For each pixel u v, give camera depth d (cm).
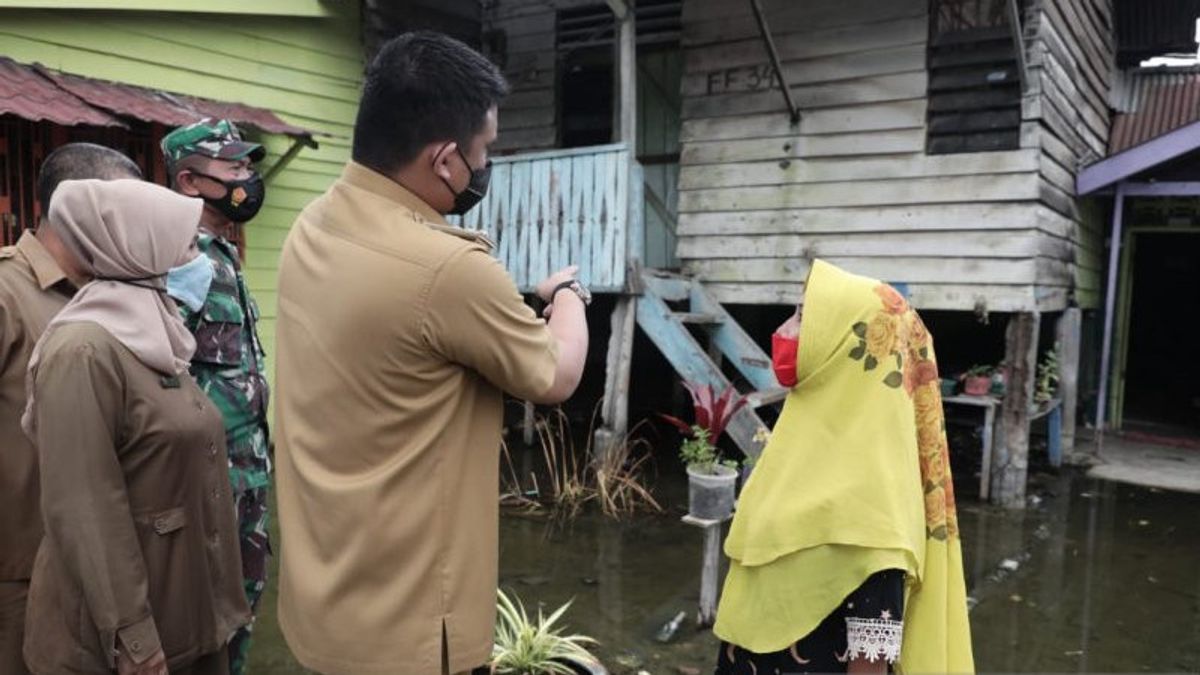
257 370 231
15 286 191
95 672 158
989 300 567
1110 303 714
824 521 159
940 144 582
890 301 165
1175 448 762
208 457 178
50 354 157
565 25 779
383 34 705
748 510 177
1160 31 833
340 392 136
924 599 164
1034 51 545
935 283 585
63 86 468
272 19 619
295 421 143
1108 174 659
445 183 143
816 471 163
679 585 421
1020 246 556
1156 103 848
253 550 226
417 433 135
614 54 759
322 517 137
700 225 677
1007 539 510
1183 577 451
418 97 137
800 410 171
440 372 135
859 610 156
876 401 160
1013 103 555
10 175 462
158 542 167
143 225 170
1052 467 683
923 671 163
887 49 593
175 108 512
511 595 406
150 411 166
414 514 133
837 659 163
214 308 215
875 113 601
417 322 131
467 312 131
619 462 583
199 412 177
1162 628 387
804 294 170
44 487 153
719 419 359
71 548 152
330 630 135
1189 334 1020
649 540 491
